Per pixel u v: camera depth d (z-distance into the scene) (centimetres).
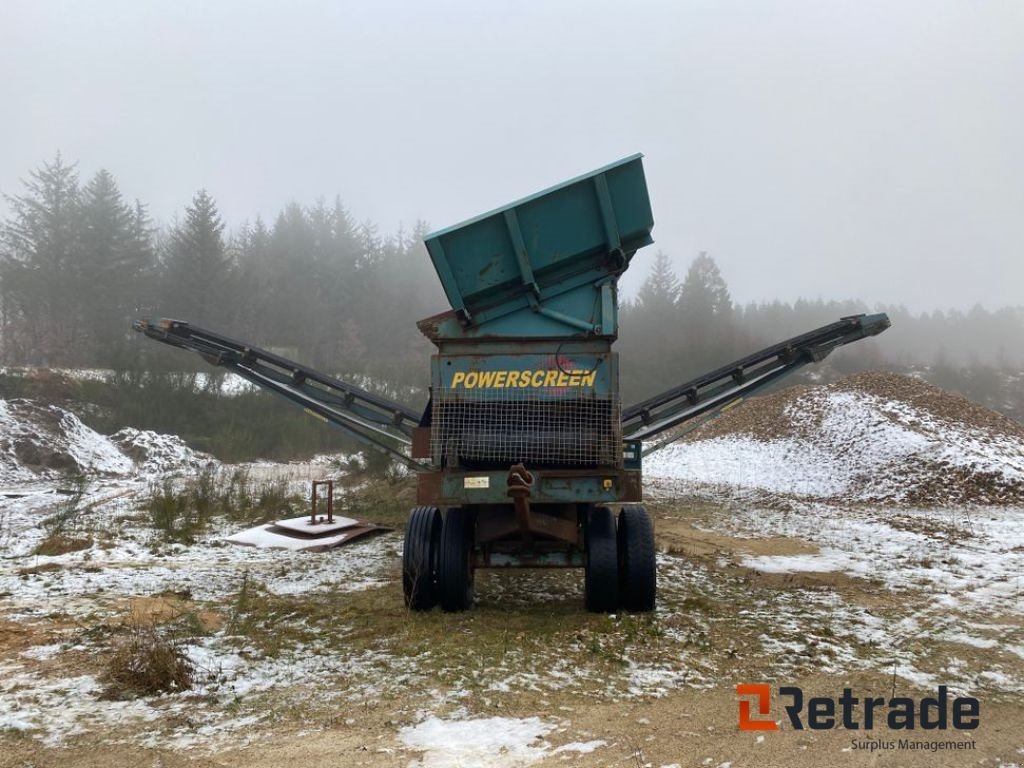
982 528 1403
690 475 2503
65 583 809
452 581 679
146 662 493
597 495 631
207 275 5000
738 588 838
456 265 680
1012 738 427
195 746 395
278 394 947
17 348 4353
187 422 2980
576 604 741
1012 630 666
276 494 1571
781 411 2908
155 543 1079
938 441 2095
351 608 703
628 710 453
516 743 402
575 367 666
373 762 377
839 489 2014
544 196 679
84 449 2323
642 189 698
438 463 661
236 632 612
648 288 6656
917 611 736
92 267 4538
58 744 397
